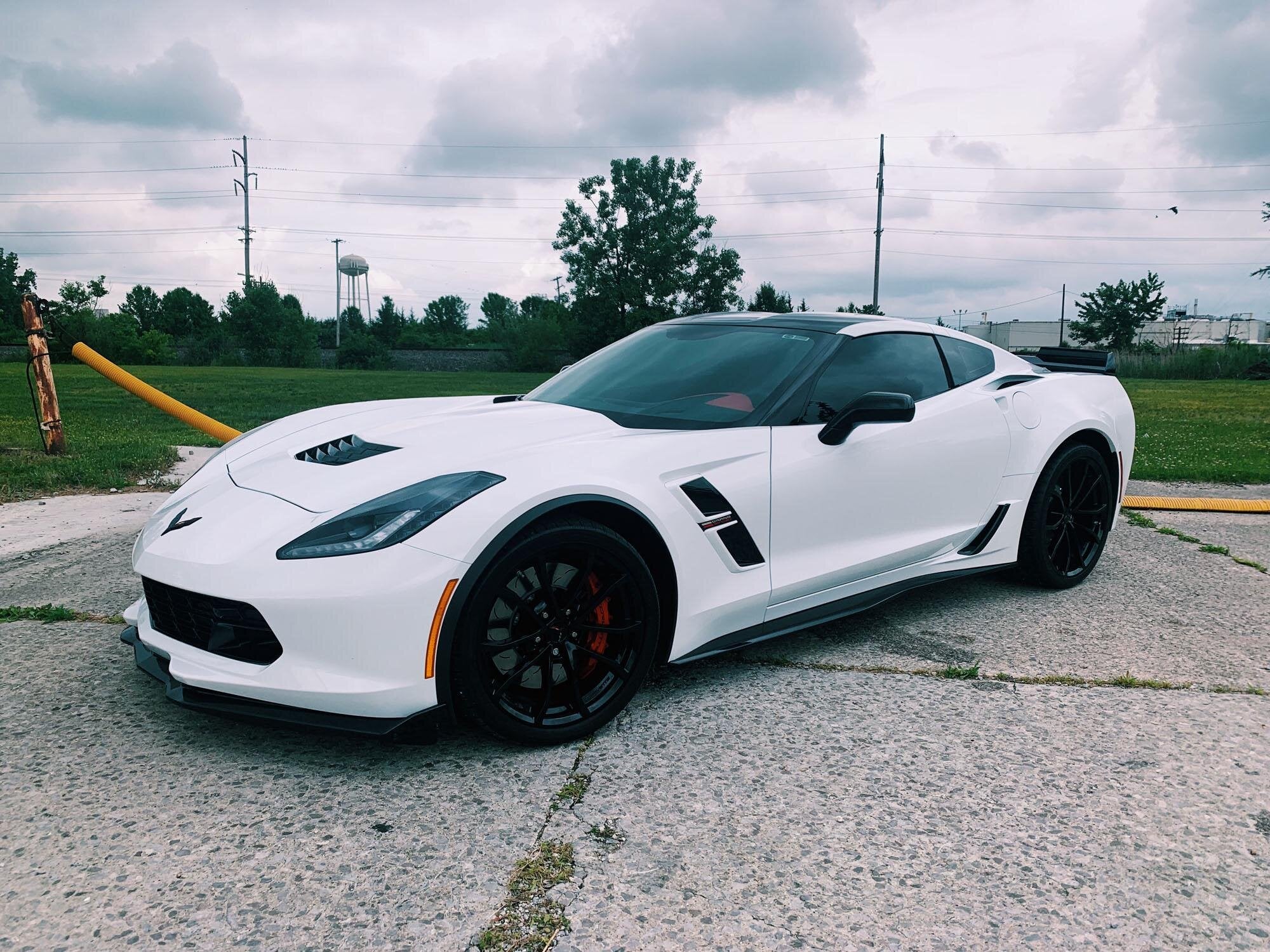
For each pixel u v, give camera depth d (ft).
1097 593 11.85
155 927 5.00
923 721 7.85
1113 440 12.28
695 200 189.47
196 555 6.89
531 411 8.97
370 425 9.29
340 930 5.01
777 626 8.90
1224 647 9.78
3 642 9.49
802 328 10.19
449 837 5.96
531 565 7.06
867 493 9.39
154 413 38.14
